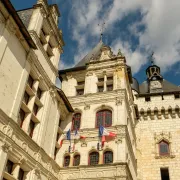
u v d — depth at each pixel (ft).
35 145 62.34
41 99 71.77
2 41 53.83
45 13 79.05
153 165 107.24
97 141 78.74
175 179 101.55
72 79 102.53
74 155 78.84
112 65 99.14
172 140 113.29
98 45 126.11
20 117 60.49
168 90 142.61
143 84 159.84
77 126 86.43
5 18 56.34
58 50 86.84
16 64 58.90
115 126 79.36
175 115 122.01
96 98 90.48
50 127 73.36
